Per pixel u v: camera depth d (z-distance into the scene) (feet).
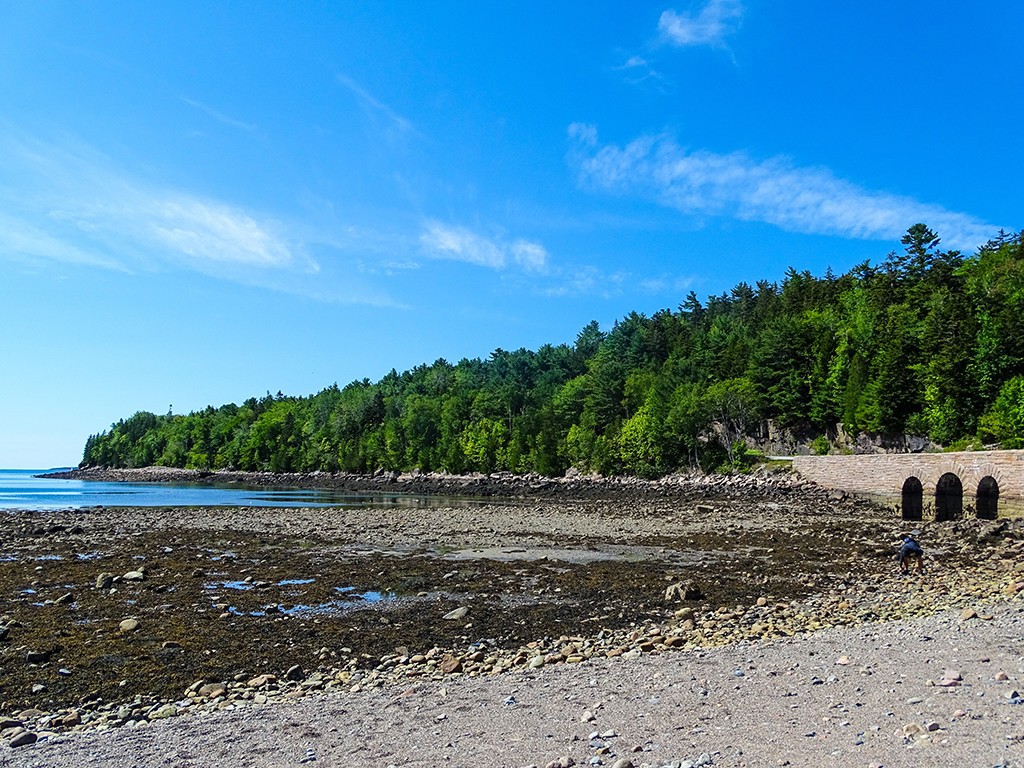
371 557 100.83
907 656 40.91
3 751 32.30
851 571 88.53
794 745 26.76
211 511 192.03
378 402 610.65
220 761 29.89
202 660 49.93
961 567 90.84
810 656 43.39
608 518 170.91
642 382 407.44
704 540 123.03
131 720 37.88
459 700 38.17
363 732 33.01
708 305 597.93
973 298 296.30
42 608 65.31
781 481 254.68
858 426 299.38
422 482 454.81
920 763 23.77
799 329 363.35
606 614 65.05
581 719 32.65
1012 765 22.99
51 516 170.81
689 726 30.37
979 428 238.07
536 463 409.28
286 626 59.93
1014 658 38.52
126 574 80.12
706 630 57.21
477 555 103.91
